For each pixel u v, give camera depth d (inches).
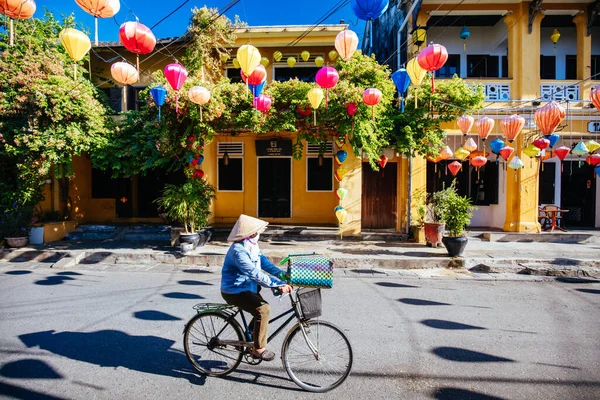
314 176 482.0
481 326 179.9
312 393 119.9
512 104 417.1
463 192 476.1
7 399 114.1
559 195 465.7
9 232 370.3
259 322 122.0
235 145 487.5
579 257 322.7
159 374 131.3
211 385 124.2
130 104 471.2
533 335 168.9
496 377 130.6
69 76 394.3
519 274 293.1
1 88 353.4
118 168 388.2
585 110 409.1
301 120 354.9
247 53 223.8
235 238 122.1
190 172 368.5
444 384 125.7
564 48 458.9
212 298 224.1
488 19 446.6
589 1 405.1
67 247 370.9
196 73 420.2
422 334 169.6
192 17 415.5
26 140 336.8
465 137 428.8
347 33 219.1
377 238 403.2
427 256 329.7
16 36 381.1
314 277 118.2
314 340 130.3
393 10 490.3
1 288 245.6
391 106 372.5
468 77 449.4
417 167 406.6
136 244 390.6
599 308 208.2
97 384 123.9
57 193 466.9
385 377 130.3
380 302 218.7
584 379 129.3
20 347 152.6
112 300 219.0
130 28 187.9
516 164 354.6
